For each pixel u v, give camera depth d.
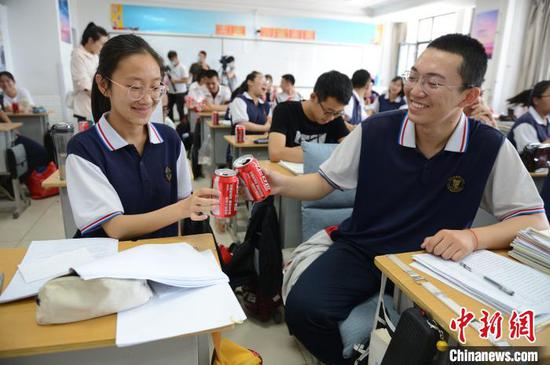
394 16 8.44
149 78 0.99
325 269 1.29
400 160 1.22
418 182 1.21
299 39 8.59
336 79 1.97
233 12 8.05
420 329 0.75
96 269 0.71
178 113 7.37
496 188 1.18
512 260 0.96
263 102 3.95
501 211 1.19
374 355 0.99
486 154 1.16
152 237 1.17
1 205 3.25
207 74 5.60
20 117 4.21
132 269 0.73
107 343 0.63
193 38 7.94
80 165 1.00
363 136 1.28
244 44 8.27
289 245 1.96
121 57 0.97
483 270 0.89
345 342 1.14
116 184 1.07
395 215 1.26
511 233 1.04
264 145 2.84
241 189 1.02
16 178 2.95
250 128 3.65
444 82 1.03
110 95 1.03
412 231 1.23
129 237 1.02
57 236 2.70
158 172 1.16
